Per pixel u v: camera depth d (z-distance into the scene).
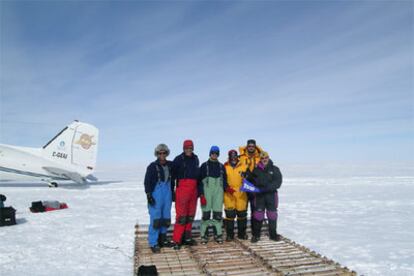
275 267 3.92
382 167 36.72
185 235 5.05
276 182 5.17
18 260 4.50
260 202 5.22
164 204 4.80
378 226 6.80
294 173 27.91
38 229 6.42
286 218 7.71
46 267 4.22
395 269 4.11
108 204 9.84
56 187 14.94
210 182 5.09
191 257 4.40
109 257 4.66
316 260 4.20
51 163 15.40
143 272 3.68
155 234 4.72
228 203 5.27
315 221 7.35
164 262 4.18
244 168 5.24
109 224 6.93
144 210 8.77
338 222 7.23
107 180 20.66
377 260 4.48
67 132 15.90
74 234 6.02
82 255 4.75
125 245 5.29
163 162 4.84
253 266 4.02
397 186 15.12
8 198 10.88
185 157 4.91
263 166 5.23
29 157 15.02
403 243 5.41
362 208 9.16
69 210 8.73
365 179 19.05
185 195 4.83
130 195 12.05
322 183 16.72
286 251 4.62
